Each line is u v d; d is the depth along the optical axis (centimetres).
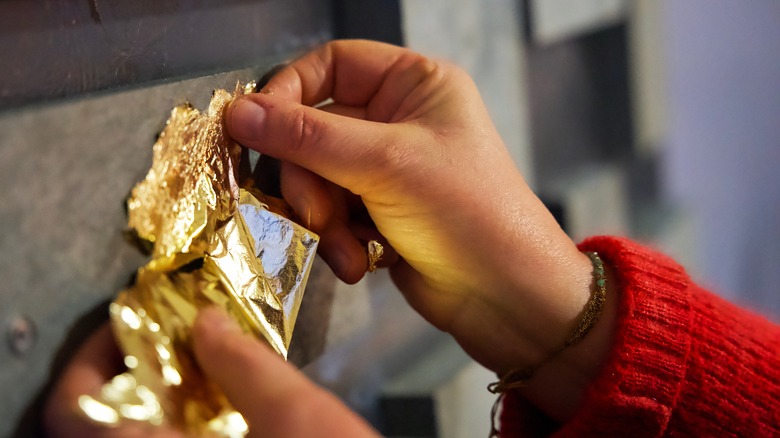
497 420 68
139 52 45
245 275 44
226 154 46
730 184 135
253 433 38
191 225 44
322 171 47
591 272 50
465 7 64
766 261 142
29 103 40
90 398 38
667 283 51
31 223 38
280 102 46
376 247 49
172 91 43
